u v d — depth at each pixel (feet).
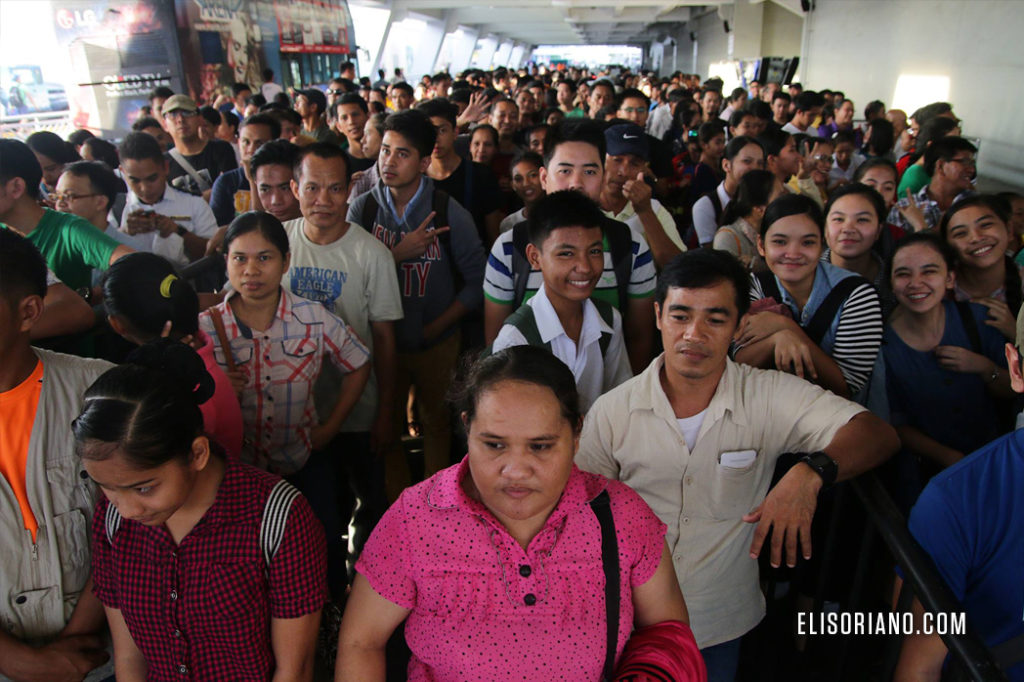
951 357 7.20
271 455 7.49
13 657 5.03
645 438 5.62
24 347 4.92
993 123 30.30
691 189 17.02
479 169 12.69
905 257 7.19
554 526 3.88
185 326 6.02
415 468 11.88
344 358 7.73
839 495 6.17
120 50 29.40
